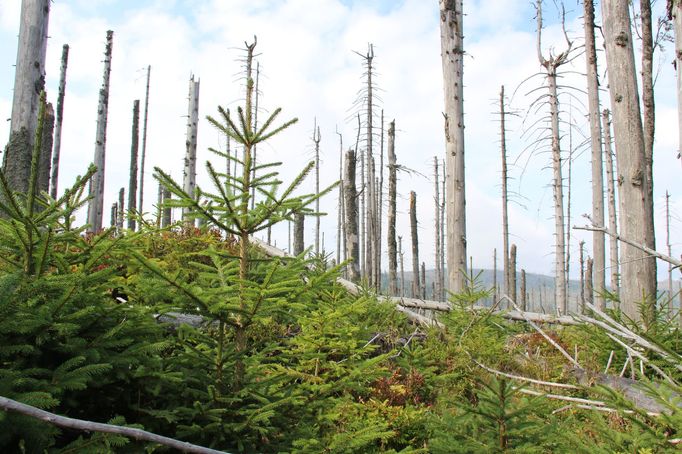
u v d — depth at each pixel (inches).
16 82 410.6
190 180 765.9
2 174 97.5
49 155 594.2
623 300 364.5
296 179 125.2
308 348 162.6
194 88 792.3
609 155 791.1
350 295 319.3
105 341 115.0
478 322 319.6
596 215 729.0
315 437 132.5
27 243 110.0
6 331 98.5
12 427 87.6
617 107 378.6
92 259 123.3
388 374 160.2
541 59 829.8
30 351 100.8
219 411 117.7
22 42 413.1
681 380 210.2
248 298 129.1
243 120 134.3
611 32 384.5
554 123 820.6
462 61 486.6
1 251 118.7
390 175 853.8
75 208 119.1
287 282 123.6
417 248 952.3
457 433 134.6
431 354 270.1
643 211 362.6
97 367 102.3
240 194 128.6
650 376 239.9
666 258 130.9
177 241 294.5
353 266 701.9
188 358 127.3
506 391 131.1
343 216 1200.8
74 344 109.4
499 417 126.4
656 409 190.7
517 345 326.0
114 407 120.6
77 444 95.0
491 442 127.2
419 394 227.6
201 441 121.4
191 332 130.0
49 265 123.0
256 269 183.3
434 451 132.2
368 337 273.7
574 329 336.5
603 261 721.0
